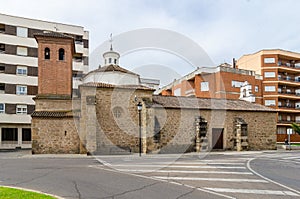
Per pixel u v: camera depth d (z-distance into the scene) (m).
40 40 25.38
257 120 28.27
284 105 50.81
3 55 36.34
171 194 7.37
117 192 7.59
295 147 30.84
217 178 10.02
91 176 10.38
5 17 37.16
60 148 22.16
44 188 8.07
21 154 22.39
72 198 6.88
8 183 8.86
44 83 25.20
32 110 37.03
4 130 35.38
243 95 35.16
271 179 9.93
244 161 16.53
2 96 35.47
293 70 51.09
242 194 7.43
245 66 54.72
